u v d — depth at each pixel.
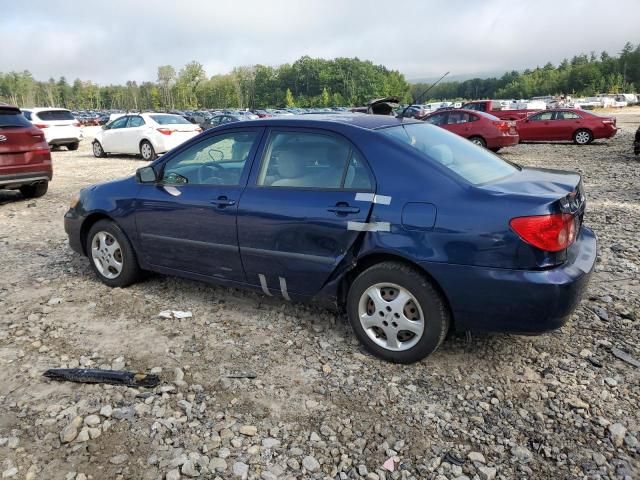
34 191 9.83
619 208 8.01
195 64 129.88
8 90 135.00
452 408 3.03
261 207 3.76
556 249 2.95
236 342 3.84
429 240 3.15
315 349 3.72
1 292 4.87
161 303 4.55
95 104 154.00
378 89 142.25
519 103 45.78
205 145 4.23
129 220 4.61
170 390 3.22
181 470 2.58
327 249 3.52
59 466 2.62
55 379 3.38
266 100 151.00
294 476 2.55
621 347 3.62
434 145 3.69
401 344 3.43
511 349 3.63
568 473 2.53
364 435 2.82
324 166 3.61
